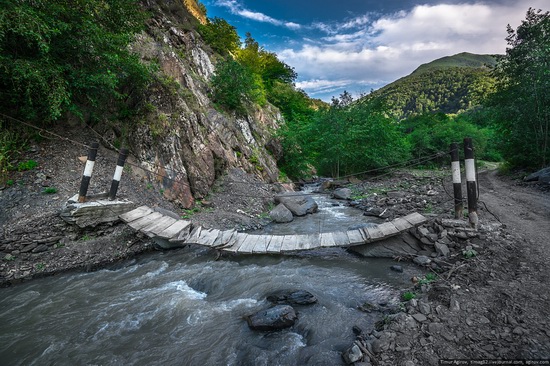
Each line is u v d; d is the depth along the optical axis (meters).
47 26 7.06
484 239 6.74
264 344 4.14
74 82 8.99
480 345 3.49
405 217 8.26
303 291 5.57
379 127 24.03
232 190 13.85
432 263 6.46
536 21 15.58
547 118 15.26
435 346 3.56
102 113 11.59
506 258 5.81
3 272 6.41
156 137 11.84
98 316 5.04
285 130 25.50
